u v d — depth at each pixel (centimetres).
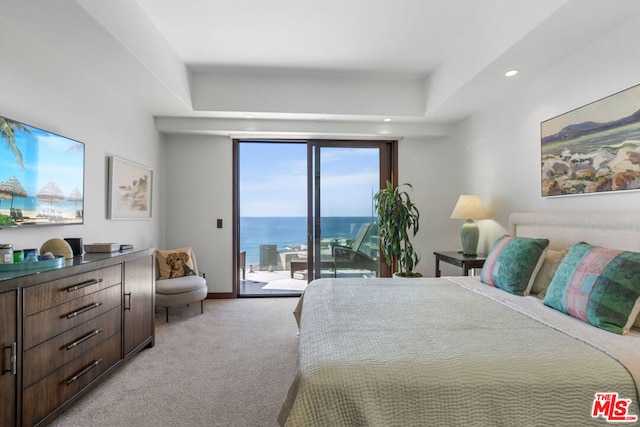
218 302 420
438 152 455
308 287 252
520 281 224
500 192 338
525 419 112
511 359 122
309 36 290
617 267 162
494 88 311
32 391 158
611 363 121
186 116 395
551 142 265
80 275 191
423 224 456
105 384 216
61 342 177
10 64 193
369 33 286
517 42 226
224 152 439
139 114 355
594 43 225
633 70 199
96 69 261
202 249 438
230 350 270
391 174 462
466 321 165
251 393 205
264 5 246
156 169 404
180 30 279
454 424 111
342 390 112
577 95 240
